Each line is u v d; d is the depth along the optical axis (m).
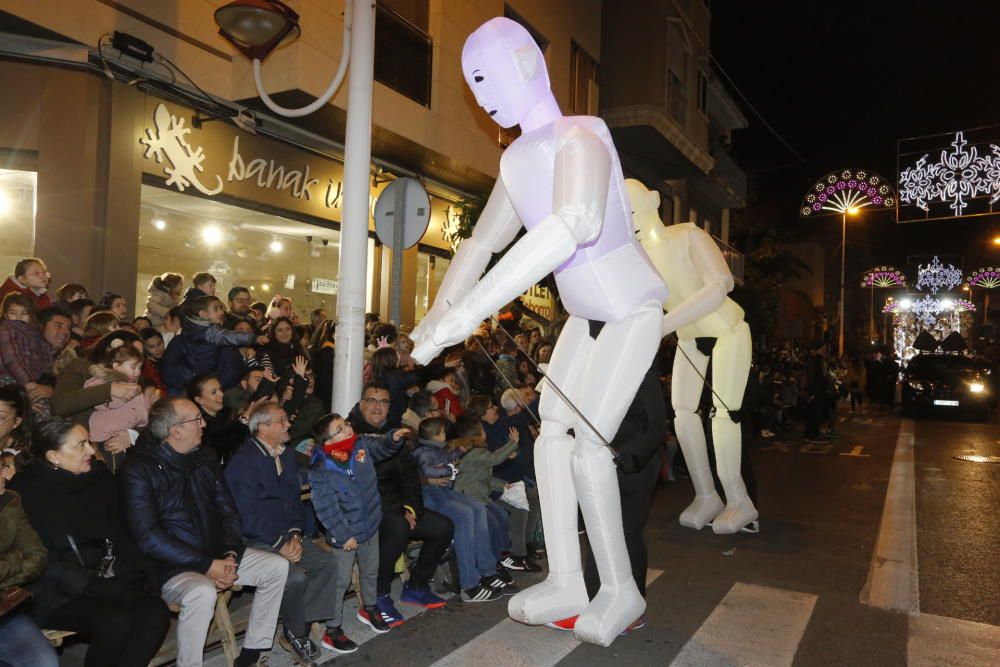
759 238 29.39
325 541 4.63
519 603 4.19
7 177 7.72
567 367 4.36
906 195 17.27
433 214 13.39
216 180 9.24
